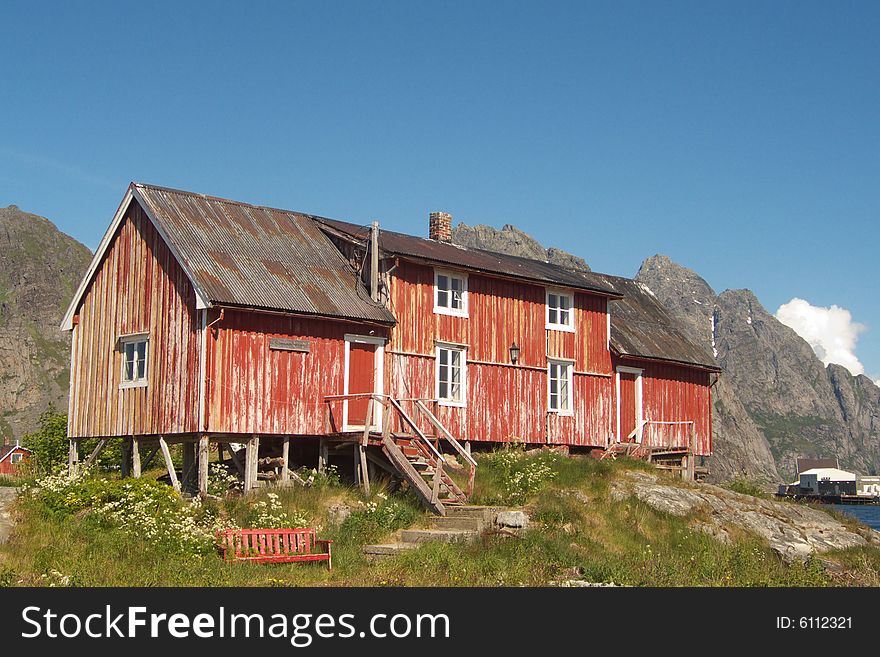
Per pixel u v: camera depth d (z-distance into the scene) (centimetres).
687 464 3722
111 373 2792
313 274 2852
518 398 3231
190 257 2589
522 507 2523
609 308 3688
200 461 2442
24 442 3928
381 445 2602
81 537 1928
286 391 2612
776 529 2909
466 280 3131
